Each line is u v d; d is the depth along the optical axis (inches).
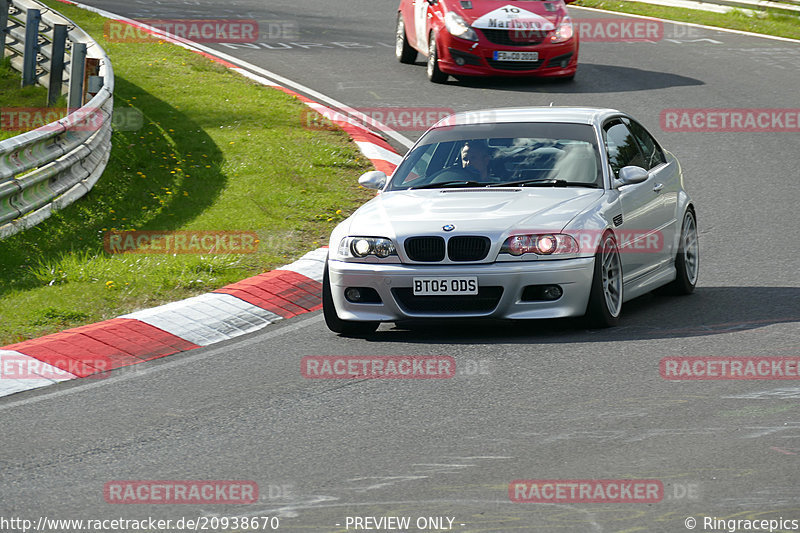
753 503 475.8
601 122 906.7
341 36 2442.2
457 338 800.9
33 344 780.0
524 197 830.5
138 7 2822.3
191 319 850.8
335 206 1226.0
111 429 624.1
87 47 1601.9
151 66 1916.8
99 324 822.5
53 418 649.6
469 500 493.4
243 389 693.3
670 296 932.0
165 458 571.5
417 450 564.1
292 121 1600.6
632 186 876.0
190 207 1211.9
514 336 797.2
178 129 1520.7
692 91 1849.2
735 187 1323.8
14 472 558.6
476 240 784.9
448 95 1818.4
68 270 967.0
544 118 918.4
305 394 675.4
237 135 1502.2
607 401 631.2
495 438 577.0
